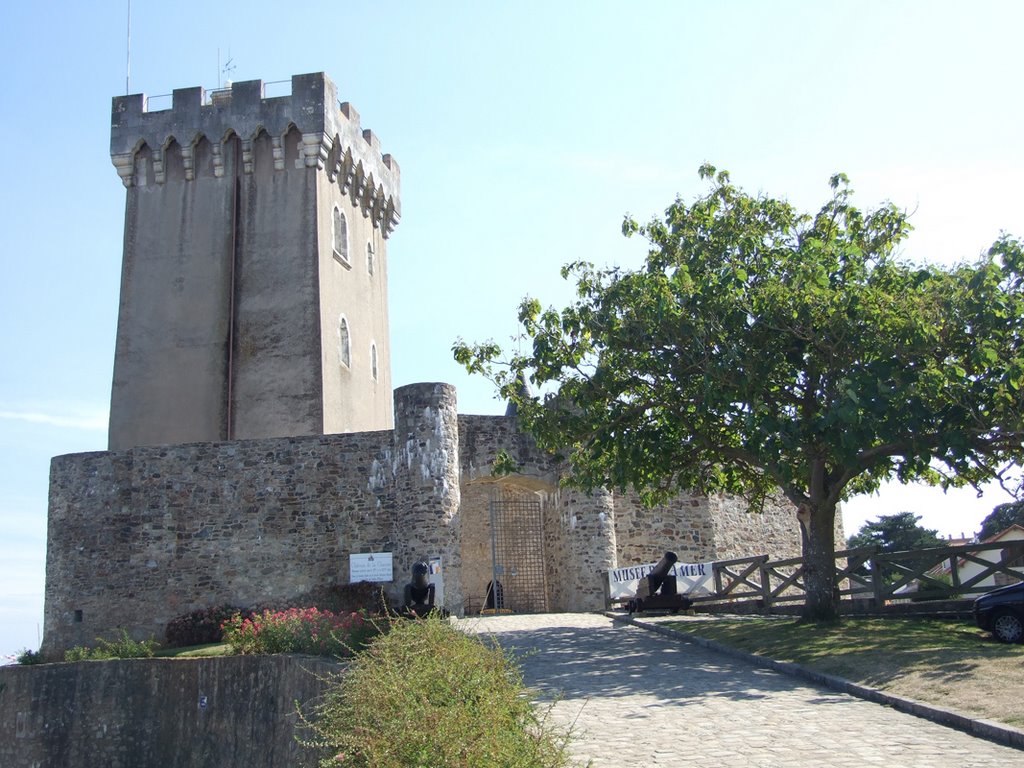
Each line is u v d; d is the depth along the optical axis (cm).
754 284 2123
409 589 2320
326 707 1206
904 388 1798
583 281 2269
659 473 2255
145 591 2920
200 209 3634
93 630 2917
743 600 2727
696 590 2705
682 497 3177
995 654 1480
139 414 3519
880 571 2169
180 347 3544
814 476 2103
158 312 3584
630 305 2138
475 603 3378
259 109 3631
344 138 3778
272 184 3606
